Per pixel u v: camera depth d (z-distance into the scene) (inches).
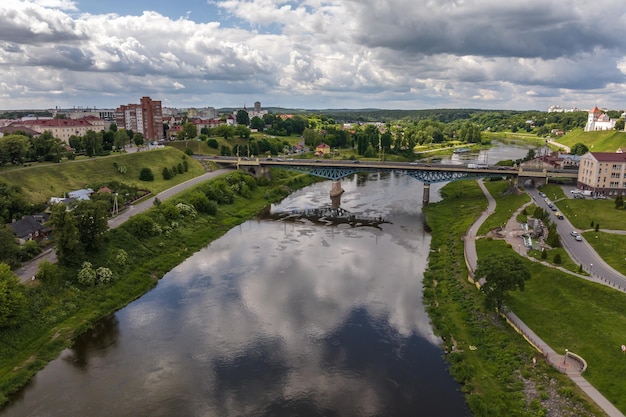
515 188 6043.3
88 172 5772.6
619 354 2213.3
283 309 3070.9
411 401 2124.8
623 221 4173.2
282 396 2171.5
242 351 2561.5
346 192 7455.7
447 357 2472.9
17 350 2498.8
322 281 3555.6
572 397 2020.2
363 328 2812.5
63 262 3257.9
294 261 4028.1
